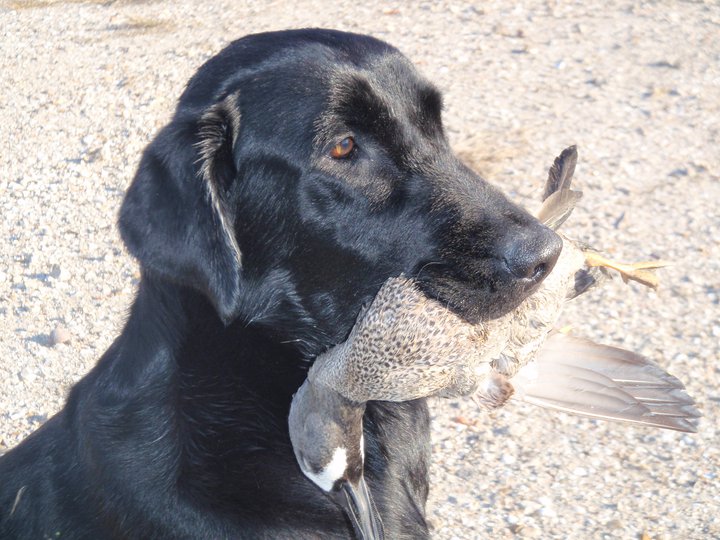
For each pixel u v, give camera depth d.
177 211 0.75
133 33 1.83
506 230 0.75
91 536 0.79
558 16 1.71
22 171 1.44
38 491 0.81
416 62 1.58
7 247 1.28
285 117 0.77
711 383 1.04
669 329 1.10
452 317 0.73
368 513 0.74
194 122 0.77
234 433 0.79
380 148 0.78
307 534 0.78
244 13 1.84
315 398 0.74
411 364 0.72
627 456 0.99
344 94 0.77
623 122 1.41
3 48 1.84
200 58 1.68
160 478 0.77
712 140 1.36
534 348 0.77
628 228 1.23
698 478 0.96
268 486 0.78
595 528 0.93
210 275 0.74
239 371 0.79
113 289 1.21
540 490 0.96
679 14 1.69
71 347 1.13
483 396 0.76
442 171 0.79
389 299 0.74
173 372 0.79
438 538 0.93
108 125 1.52
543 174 1.30
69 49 1.80
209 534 0.77
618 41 1.61
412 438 0.84
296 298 0.80
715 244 1.20
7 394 1.09
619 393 0.81
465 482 0.97
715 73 1.51
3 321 1.17
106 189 1.37
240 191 0.79
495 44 1.62
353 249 0.79
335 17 1.77
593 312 1.13
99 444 0.78
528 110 1.44
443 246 0.76
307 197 0.78
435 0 1.79
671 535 0.92
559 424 1.02
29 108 1.61
